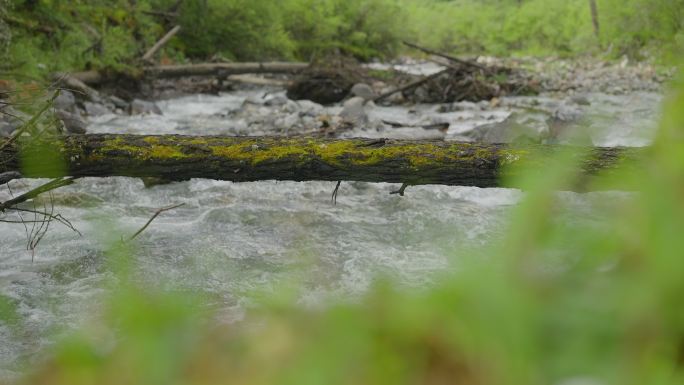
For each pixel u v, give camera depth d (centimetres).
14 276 496
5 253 545
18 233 586
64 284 486
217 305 429
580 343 60
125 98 1453
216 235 589
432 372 64
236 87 1786
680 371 57
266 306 89
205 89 1650
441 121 1270
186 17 2005
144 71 1523
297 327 74
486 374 61
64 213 643
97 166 470
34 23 1427
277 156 469
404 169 464
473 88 1572
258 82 1678
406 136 1054
